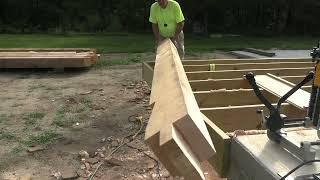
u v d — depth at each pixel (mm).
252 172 2424
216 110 3654
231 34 20375
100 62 10188
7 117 5648
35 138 4840
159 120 2045
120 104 6320
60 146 4633
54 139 4832
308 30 21234
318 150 2400
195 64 6418
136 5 20703
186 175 1746
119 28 20656
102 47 13336
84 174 3953
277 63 6492
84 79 8211
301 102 3867
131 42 15156
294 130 2770
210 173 3701
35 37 16672
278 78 5105
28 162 4203
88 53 9734
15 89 7312
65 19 20609
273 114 2551
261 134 2746
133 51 12430
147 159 4266
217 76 5680
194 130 1894
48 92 7090
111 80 8109
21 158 4297
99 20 20672
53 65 8883
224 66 6250
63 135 4977
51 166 4117
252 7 21031
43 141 4758
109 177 3883
